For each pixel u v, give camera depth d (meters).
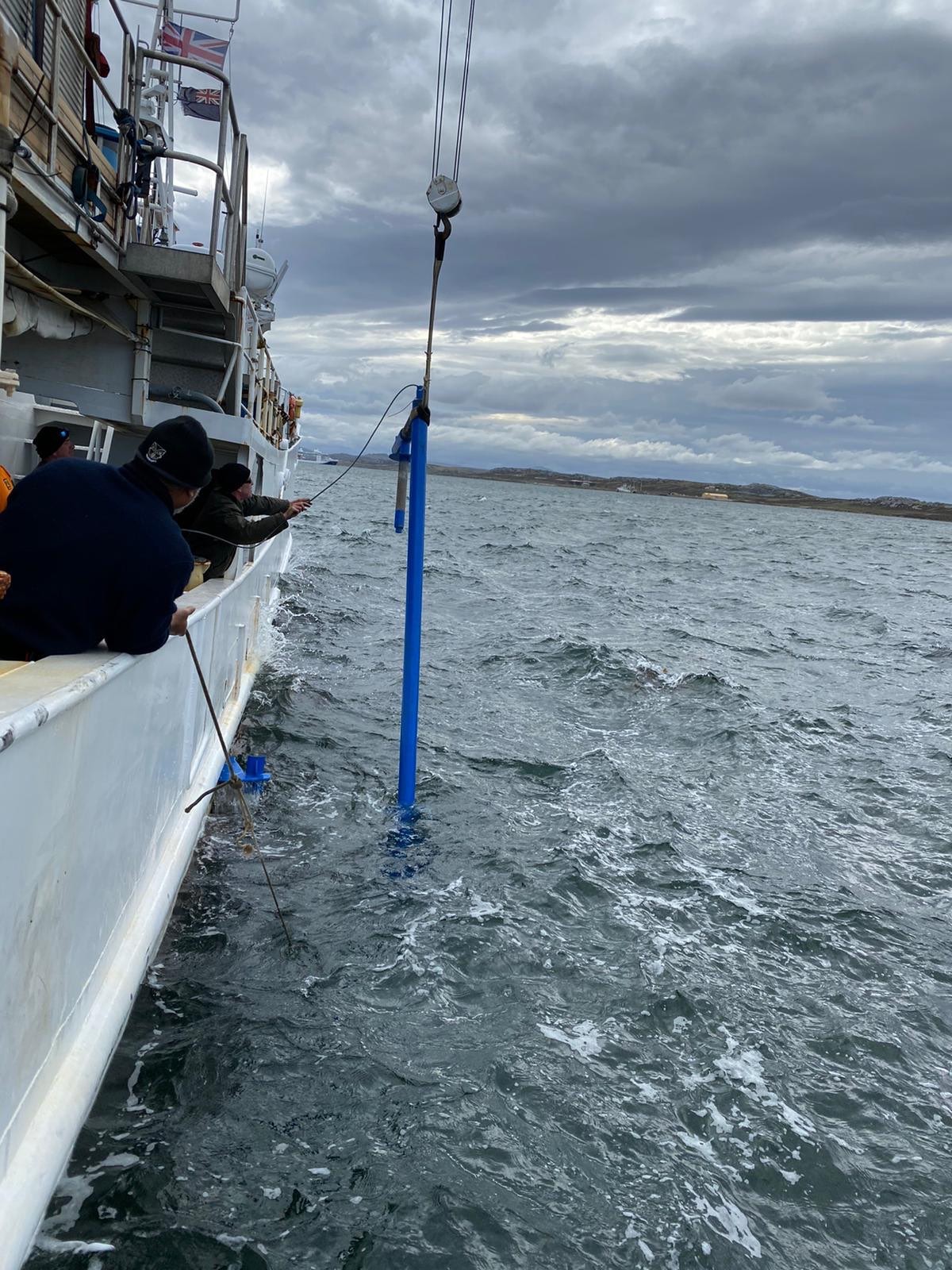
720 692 12.57
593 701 11.94
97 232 6.94
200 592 6.41
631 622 19.98
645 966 5.34
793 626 21.45
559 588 25.53
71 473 3.28
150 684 4.09
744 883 6.68
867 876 7.08
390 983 4.90
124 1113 3.67
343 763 8.35
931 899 6.73
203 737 6.30
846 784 9.26
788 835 7.77
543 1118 3.97
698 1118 4.11
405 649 7.29
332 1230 3.22
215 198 8.10
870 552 62.88
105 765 3.39
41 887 2.78
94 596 3.27
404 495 7.21
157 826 4.74
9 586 3.11
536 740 9.90
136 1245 3.04
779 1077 4.46
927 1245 3.54
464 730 9.94
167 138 10.72
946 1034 5.01
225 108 8.11
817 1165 3.90
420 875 6.26
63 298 6.15
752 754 9.88
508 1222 3.37
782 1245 3.47
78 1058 3.28
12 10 5.60
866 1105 4.34
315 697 10.44
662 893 6.37
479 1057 4.34
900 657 17.66
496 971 5.14
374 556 28.98
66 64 6.79
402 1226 3.28
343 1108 3.87
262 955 5.03
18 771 2.44
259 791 7.43
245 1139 3.62
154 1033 4.21
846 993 5.32
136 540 3.24
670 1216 3.52
